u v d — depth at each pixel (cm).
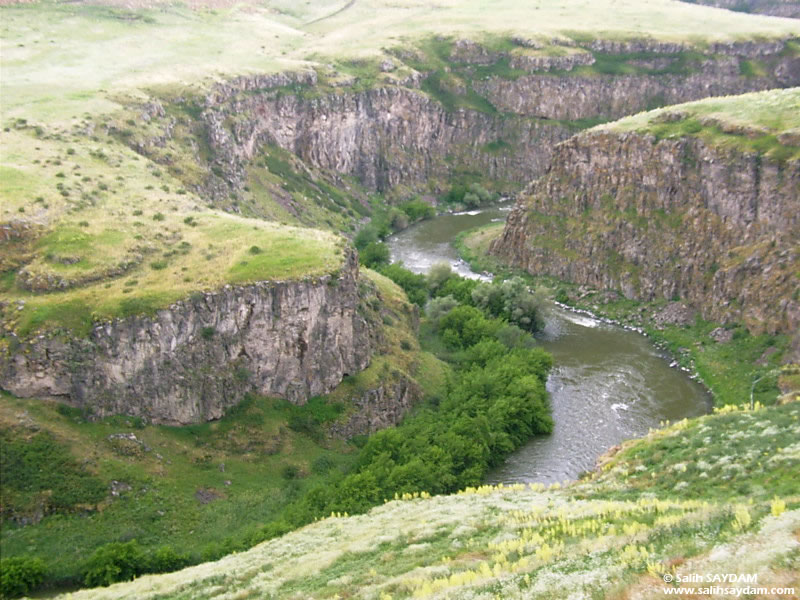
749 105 11869
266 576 4244
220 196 12800
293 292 7325
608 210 12681
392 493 6150
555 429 8188
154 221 8506
